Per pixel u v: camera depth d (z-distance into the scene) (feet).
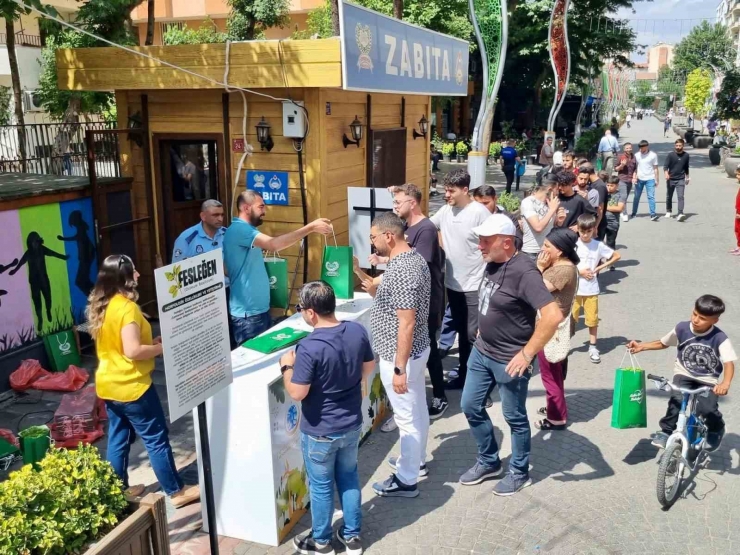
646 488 16.12
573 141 114.73
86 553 9.68
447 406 20.65
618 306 30.89
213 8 96.07
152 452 14.74
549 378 18.58
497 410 20.53
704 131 164.96
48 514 9.83
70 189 23.08
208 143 26.91
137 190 26.30
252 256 18.49
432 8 68.44
